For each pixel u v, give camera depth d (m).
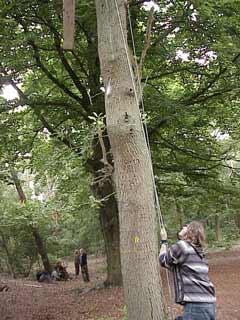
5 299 17.80
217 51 12.74
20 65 13.58
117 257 16.77
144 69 15.52
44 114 16.11
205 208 21.48
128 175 4.96
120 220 4.99
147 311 4.76
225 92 15.32
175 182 18.03
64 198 12.42
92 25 13.53
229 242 35.28
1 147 14.73
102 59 5.23
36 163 12.95
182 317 4.77
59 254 33.84
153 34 13.77
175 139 17.69
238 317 9.96
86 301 14.88
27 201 13.31
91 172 13.56
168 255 4.78
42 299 17.42
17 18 13.09
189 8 12.63
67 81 17.41
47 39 14.50
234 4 12.13
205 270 4.76
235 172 18.81
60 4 12.48
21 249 29.70
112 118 5.07
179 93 17.80
